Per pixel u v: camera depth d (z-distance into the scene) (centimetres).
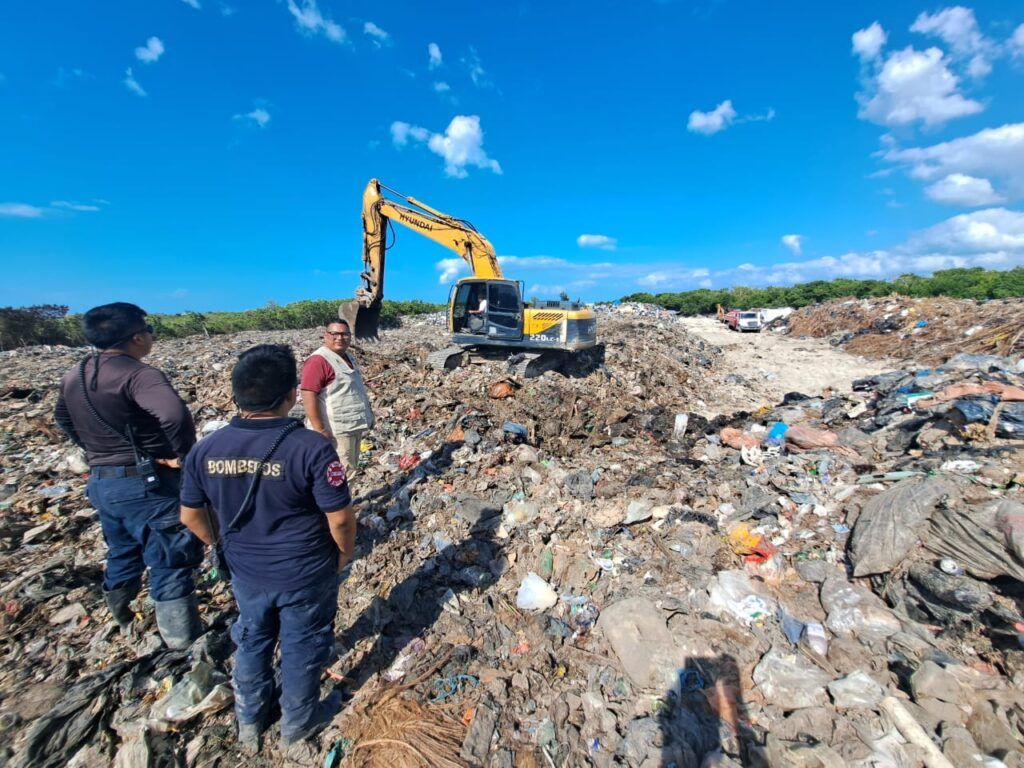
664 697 256
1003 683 245
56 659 294
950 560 303
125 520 274
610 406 817
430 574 366
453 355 1019
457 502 458
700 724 240
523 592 341
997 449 432
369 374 1017
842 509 400
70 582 361
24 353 1427
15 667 287
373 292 1048
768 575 337
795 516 399
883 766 213
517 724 250
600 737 240
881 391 708
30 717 253
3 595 337
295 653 229
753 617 300
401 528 430
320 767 231
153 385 256
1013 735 219
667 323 2214
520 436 650
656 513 420
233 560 221
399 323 2766
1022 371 694
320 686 278
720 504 434
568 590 345
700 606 313
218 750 239
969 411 492
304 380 408
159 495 274
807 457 512
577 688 268
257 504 208
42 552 400
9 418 756
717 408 974
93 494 273
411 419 735
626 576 348
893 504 349
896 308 1850
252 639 230
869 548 329
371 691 272
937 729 229
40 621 322
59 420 268
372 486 513
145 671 281
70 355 1409
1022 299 1488
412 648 301
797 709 243
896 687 254
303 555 218
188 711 251
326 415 421
